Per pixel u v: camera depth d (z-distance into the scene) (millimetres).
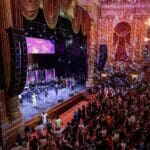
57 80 24094
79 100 21531
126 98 17578
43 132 12688
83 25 21797
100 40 29109
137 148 9039
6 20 10523
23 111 15570
